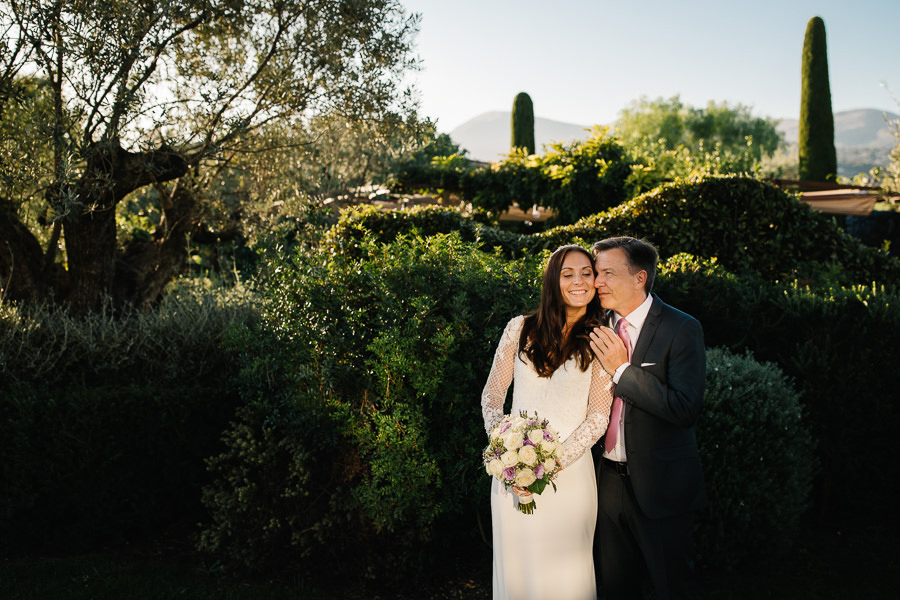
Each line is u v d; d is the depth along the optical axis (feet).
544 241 19.99
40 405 12.63
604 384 8.28
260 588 11.18
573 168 30.30
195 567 12.03
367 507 10.62
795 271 18.42
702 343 8.24
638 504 8.24
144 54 17.56
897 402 12.93
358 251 18.51
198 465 13.89
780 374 12.00
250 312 17.76
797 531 11.85
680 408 7.79
